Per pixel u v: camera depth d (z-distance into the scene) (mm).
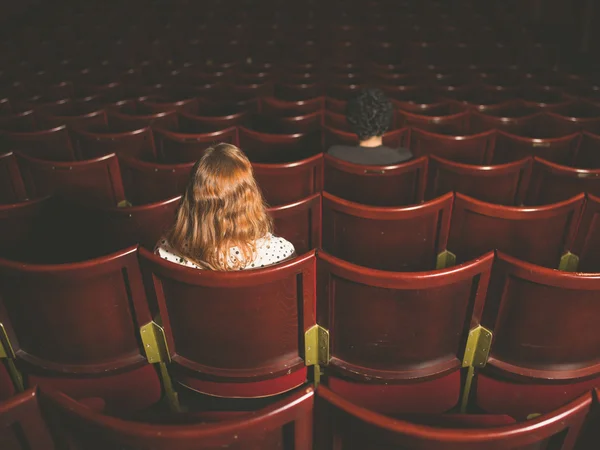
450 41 8484
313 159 2572
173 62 8312
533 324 1467
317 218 2125
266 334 1536
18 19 9461
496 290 1424
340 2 10164
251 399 1988
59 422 992
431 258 2229
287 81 6000
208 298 1424
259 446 1010
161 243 1527
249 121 4156
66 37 8609
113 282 1475
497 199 2715
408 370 1610
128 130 4184
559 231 2072
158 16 9531
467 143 3393
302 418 982
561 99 5070
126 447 956
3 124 4070
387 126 2592
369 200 2688
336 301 1471
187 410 1935
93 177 2848
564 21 10008
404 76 5957
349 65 6680
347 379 1667
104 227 2092
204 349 1587
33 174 2861
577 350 1519
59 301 1485
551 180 2648
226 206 1398
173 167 2664
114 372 1666
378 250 2193
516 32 9133
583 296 1363
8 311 1560
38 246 2176
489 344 1543
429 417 1401
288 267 1359
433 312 1454
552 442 1014
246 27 9016
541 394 1611
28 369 1677
